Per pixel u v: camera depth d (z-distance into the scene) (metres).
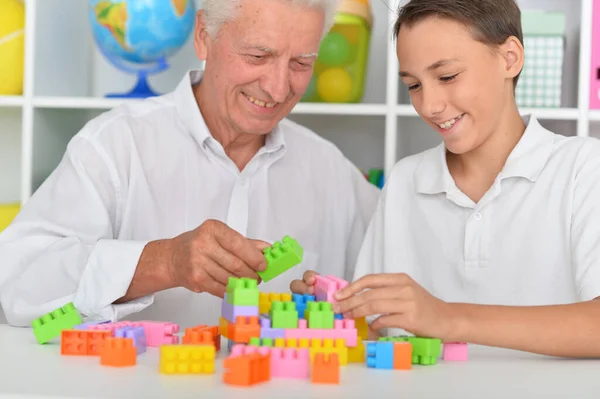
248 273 1.13
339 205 1.76
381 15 2.38
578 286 1.23
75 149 1.53
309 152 1.75
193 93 1.66
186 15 2.11
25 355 0.90
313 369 0.76
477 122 1.32
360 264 1.57
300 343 0.87
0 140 2.45
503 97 1.38
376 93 2.39
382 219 1.56
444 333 0.96
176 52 2.16
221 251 1.12
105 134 1.56
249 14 1.38
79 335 0.91
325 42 2.11
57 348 0.96
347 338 0.92
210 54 1.51
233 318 0.94
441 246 1.44
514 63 1.37
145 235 1.57
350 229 1.78
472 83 1.29
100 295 1.22
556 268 1.32
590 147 1.34
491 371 0.85
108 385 0.72
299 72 1.46
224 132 1.60
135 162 1.56
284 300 1.06
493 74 1.33
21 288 1.33
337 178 1.77
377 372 0.83
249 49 1.39
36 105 2.14
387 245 1.51
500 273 1.37
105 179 1.52
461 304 1.00
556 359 0.97
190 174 1.61
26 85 2.14
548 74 2.08
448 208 1.44
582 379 0.80
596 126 2.23
